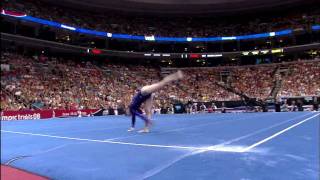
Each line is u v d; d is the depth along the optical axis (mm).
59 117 35844
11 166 5656
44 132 13203
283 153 5965
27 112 32875
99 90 48469
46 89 42344
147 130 11820
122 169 4934
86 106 42844
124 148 7145
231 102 45656
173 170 4723
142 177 4402
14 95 36969
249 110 43094
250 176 4215
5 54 44219
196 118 25484
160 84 11461
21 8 49562
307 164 4895
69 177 4656
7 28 49188
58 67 49031
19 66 43406
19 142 9117
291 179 4016
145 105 11938
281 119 20016
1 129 15828
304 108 40562
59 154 6566
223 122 18078
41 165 5508
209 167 4832
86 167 5184
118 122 21172
